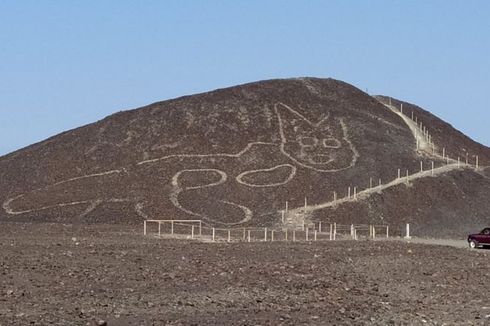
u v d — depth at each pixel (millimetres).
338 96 174875
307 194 129125
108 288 37344
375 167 139750
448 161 147750
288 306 34375
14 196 137750
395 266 51594
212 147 149250
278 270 46469
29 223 103500
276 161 142625
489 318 33062
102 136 158750
